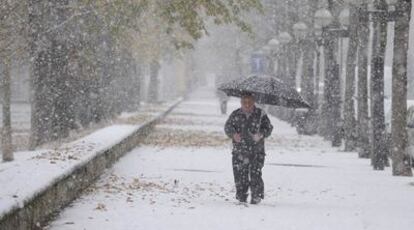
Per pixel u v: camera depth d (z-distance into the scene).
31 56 41.69
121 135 38.31
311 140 56.34
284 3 88.12
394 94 32.97
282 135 61.53
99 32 47.59
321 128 60.81
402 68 32.81
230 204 22.95
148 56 86.94
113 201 22.45
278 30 90.75
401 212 22.08
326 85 58.00
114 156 34.16
